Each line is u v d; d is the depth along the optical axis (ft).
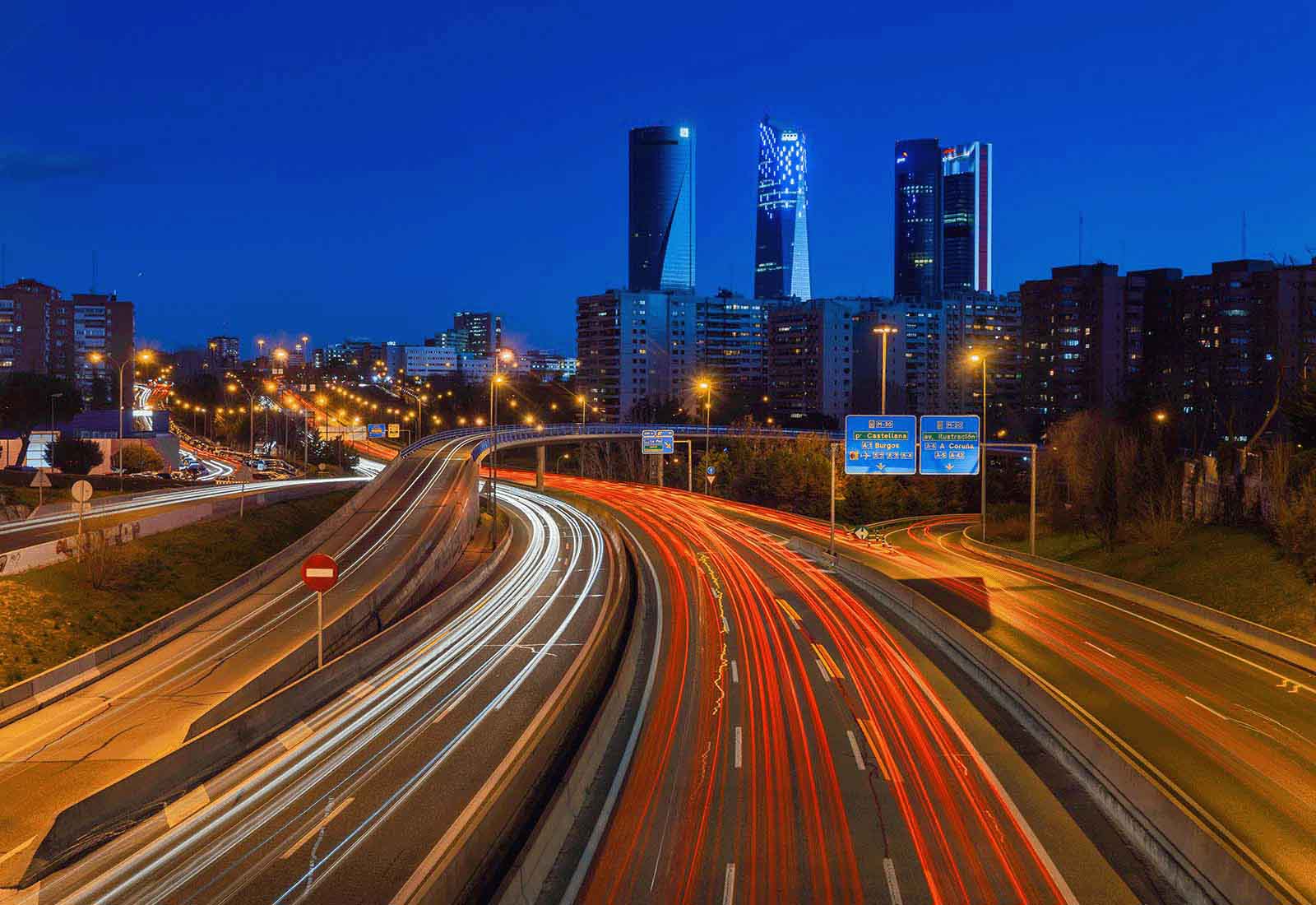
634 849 61.05
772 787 72.18
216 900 53.21
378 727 87.04
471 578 168.86
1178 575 167.02
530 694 98.84
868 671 108.99
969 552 225.97
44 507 184.14
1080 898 55.01
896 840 62.80
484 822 59.21
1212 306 567.18
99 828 62.95
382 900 53.11
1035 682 89.81
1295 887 56.18
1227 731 85.15
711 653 118.73
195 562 164.14
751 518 280.31
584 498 327.88
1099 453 250.37
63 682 100.07
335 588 151.33
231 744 79.92
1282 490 168.45
